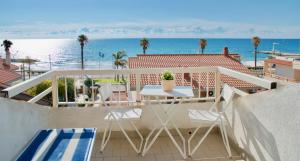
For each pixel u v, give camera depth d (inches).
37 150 98.7
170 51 4180.6
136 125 159.3
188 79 371.2
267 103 107.3
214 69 169.5
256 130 116.0
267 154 107.0
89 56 3410.4
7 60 812.6
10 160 95.9
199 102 167.9
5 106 93.3
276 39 4067.4
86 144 103.9
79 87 310.3
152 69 164.4
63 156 93.9
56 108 162.6
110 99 163.3
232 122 142.6
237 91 138.0
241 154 133.4
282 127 97.0
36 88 464.1
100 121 161.0
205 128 164.1
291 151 91.4
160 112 159.5
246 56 3142.2
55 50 4311.0
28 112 114.5
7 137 94.0
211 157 135.0
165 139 157.9
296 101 90.4
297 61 850.1
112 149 145.1
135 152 141.4
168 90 140.2
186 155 136.9
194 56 726.5
